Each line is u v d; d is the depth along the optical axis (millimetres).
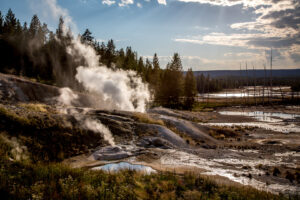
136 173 9938
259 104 65125
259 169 13086
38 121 13203
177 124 23812
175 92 58219
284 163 14414
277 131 27562
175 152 15766
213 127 26141
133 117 21500
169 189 8125
